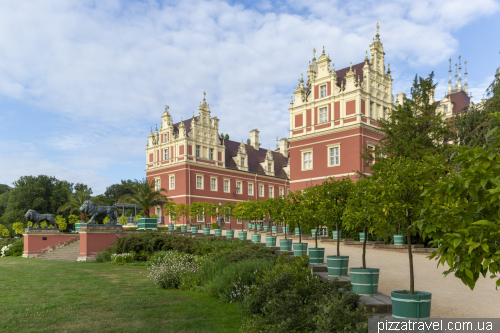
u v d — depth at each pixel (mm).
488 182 3229
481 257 3355
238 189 52969
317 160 34188
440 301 7965
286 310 6562
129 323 7387
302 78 37000
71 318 7715
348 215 8219
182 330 6934
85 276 14250
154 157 50625
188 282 11477
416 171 5695
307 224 12648
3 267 18078
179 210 33875
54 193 64750
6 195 71125
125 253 20125
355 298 6848
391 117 23766
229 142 57375
